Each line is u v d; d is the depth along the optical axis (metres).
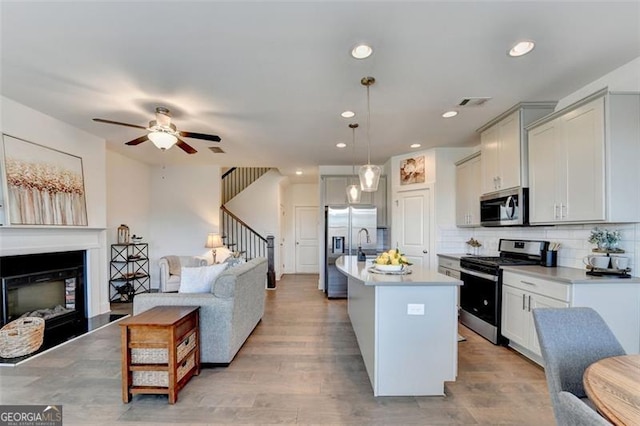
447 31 1.98
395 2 1.71
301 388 2.44
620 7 1.75
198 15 1.82
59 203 3.67
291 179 8.36
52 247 3.61
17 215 3.14
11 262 3.23
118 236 5.39
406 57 2.29
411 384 2.33
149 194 6.34
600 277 2.44
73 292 4.05
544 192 2.92
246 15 1.82
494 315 3.30
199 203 6.41
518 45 2.13
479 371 2.71
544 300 2.64
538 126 3.00
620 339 2.36
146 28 1.94
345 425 1.99
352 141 4.57
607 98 2.31
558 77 2.61
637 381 1.10
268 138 4.40
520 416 2.09
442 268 4.67
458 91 2.88
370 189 3.07
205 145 4.79
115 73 2.52
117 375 2.61
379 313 2.31
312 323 4.10
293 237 8.81
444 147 4.91
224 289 2.80
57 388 2.40
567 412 0.99
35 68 2.44
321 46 2.14
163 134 3.12
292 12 1.79
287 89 2.82
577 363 1.43
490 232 4.46
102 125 3.84
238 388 2.44
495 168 3.64
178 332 2.32
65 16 1.81
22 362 2.84
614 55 2.27
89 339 3.42
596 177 2.39
